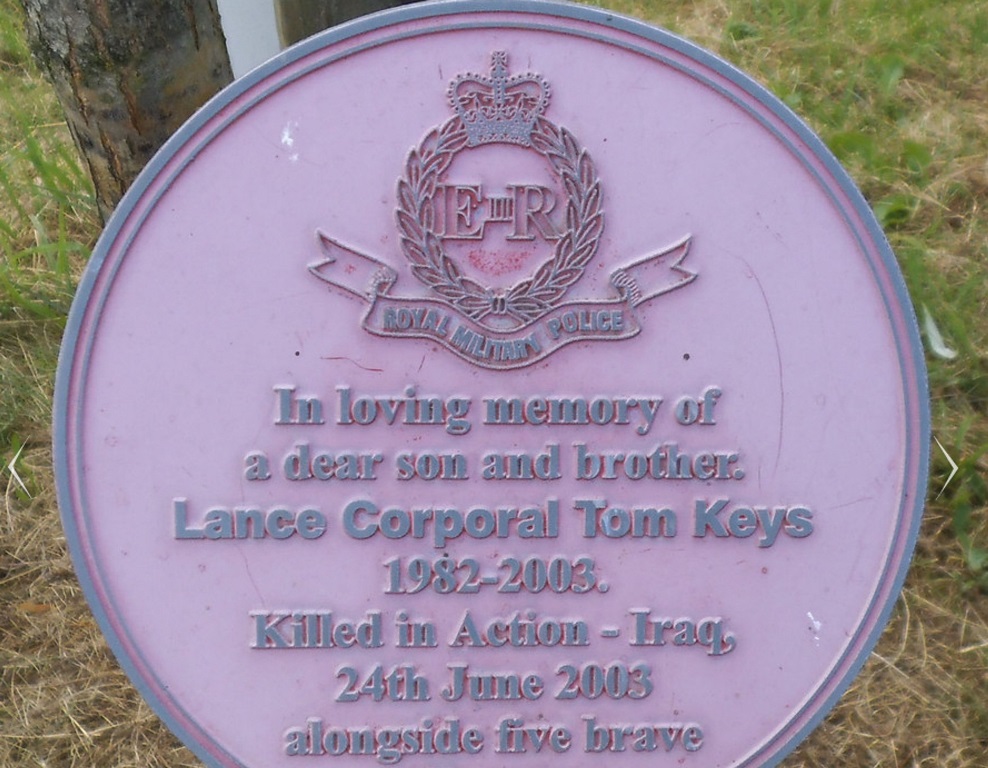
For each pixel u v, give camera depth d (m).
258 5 2.12
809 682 1.44
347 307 1.37
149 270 1.36
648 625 1.42
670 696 1.43
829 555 1.42
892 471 1.41
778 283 1.38
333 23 1.96
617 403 1.39
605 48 1.35
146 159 1.80
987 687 1.80
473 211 1.36
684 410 1.39
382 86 1.35
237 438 1.38
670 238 1.38
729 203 1.37
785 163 1.37
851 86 2.98
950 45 3.33
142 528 1.39
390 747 1.43
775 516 1.41
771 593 1.42
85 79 1.73
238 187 1.35
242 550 1.39
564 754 1.44
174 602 1.40
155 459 1.38
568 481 1.40
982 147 2.88
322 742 1.42
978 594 1.96
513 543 1.41
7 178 2.65
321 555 1.40
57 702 1.75
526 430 1.39
